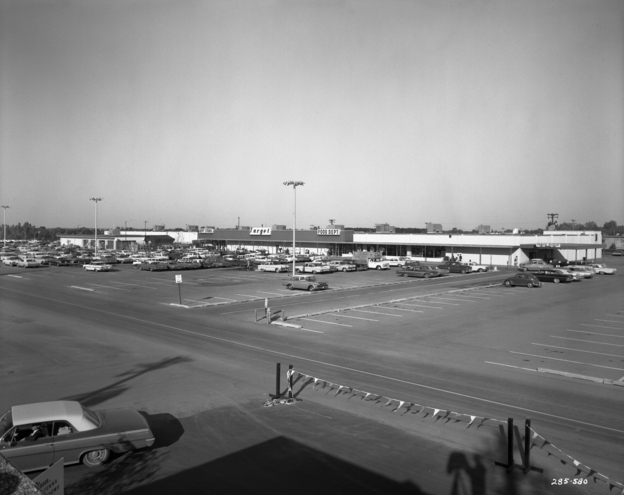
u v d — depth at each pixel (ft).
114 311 109.40
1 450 33.63
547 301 126.62
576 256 286.05
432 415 47.39
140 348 74.74
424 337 82.79
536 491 33.53
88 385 56.90
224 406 49.93
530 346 76.28
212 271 222.69
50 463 34.86
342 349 74.08
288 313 107.45
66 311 108.88
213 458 38.19
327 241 315.37
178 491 33.14
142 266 223.71
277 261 238.48
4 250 354.74
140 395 53.42
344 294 142.10
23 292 142.00
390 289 155.33
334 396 52.95
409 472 36.04
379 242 296.10
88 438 35.96
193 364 65.67
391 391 54.39
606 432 43.21
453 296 137.28
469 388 55.47
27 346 76.07
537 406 49.70
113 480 34.63
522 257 255.29
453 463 37.55
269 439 41.78
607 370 63.05
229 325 93.35
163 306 117.19
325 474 35.63
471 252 267.18
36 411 36.65
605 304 121.29
